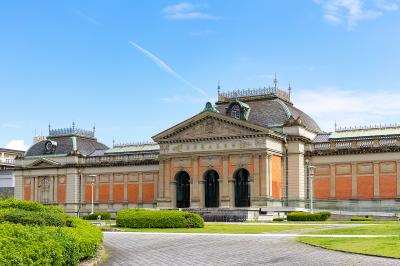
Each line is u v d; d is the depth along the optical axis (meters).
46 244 23.11
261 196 89.44
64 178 119.25
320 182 94.50
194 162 95.81
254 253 35.09
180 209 89.25
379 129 96.50
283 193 94.31
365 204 90.44
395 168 88.88
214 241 42.53
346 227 54.06
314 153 95.00
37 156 122.62
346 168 92.75
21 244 22.23
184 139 96.69
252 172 90.62
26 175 123.00
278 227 58.69
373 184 90.31
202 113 94.88
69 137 123.06
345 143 93.81
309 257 32.06
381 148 90.00
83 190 117.81
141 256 34.94
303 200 93.88
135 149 119.00
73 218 38.66
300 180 93.75
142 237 47.66
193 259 33.19
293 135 94.12
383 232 44.91
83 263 29.02
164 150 98.94
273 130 92.69
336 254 32.47
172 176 97.75
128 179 113.75
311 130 100.50
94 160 117.50
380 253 31.19
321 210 89.19
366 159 91.31
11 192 132.25
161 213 61.78
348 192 92.12
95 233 34.69
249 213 82.00
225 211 84.19
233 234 48.38
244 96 103.00
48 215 34.47
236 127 92.62
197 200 94.81
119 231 56.94
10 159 152.75
